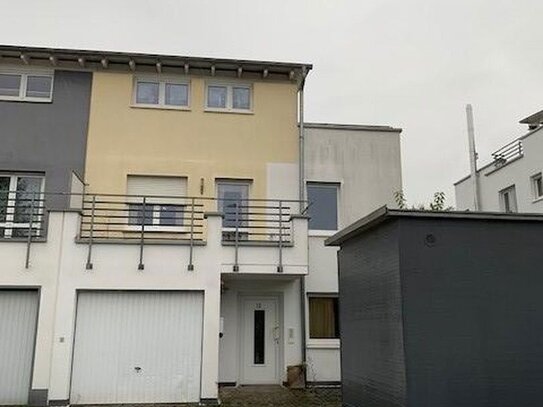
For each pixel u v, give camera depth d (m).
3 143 13.18
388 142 14.94
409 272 7.68
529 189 19.25
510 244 7.95
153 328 11.26
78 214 11.35
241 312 13.34
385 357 8.16
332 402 10.99
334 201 14.55
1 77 13.59
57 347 10.78
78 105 13.64
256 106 14.27
